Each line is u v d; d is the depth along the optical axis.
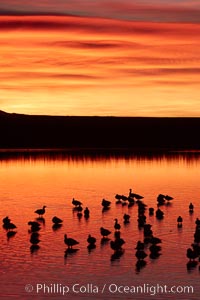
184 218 52.75
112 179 81.19
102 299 32.88
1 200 62.97
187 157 122.25
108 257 40.19
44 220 52.34
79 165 102.44
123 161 111.12
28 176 85.50
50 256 40.53
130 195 61.44
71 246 42.62
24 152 146.00
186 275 36.50
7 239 45.31
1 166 101.75
